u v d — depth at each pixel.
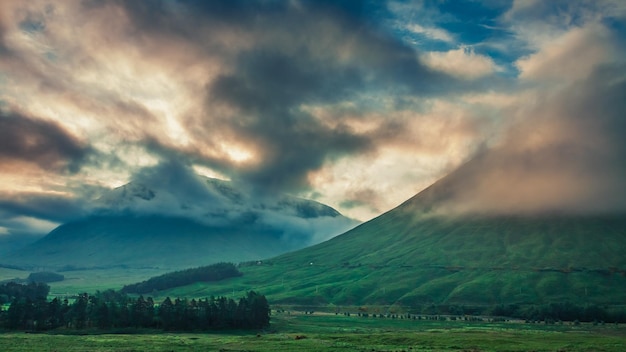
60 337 189.75
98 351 141.25
